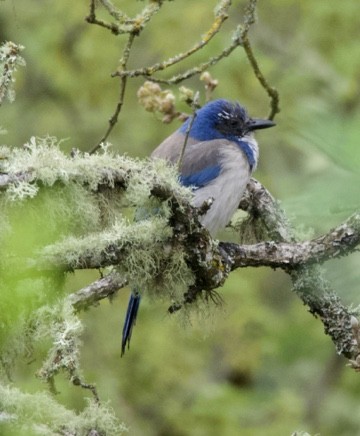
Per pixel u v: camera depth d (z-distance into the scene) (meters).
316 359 16.59
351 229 8.46
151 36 17.33
